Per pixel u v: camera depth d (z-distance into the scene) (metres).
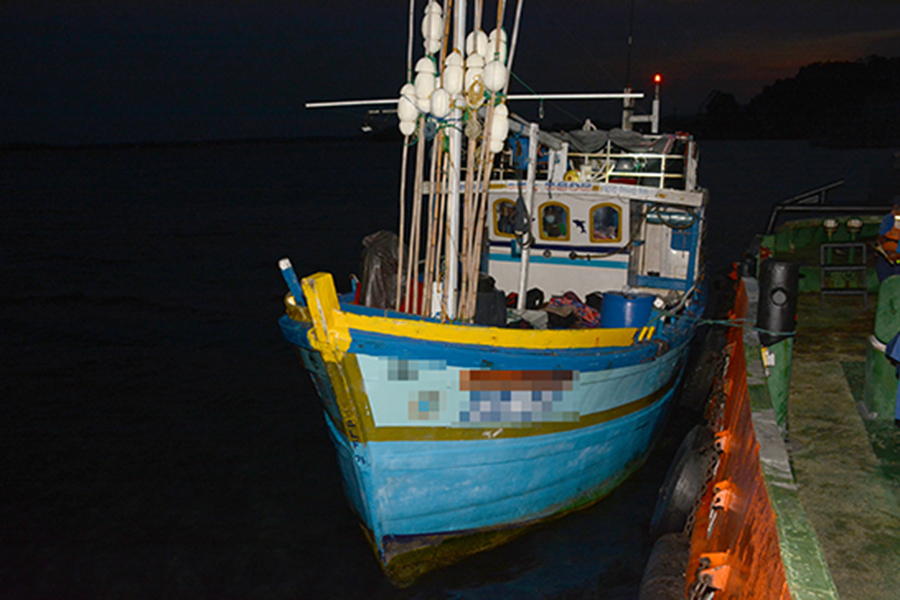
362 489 6.43
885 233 7.02
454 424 6.23
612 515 7.88
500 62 5.77
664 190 8.80
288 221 40.06
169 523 8.11
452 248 6.51
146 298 20.41
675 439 10.03
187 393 12.52
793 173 65.50
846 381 5.75
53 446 10.26
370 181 76.12
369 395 5.86
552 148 9.45
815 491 3.93
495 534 7.14
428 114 6.27
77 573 7.13
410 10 6.06
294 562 7.30
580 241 9.67
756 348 5.09
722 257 24.80
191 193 61.62
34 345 15.55
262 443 10.38
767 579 2.84
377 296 6.89
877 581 3.10
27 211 46.25
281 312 18.66
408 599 6.59
